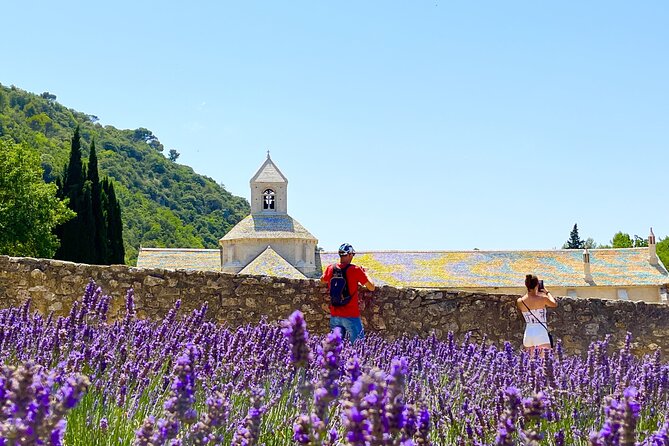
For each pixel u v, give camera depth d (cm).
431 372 707
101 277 1195
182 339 675
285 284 1238
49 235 4675
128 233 12006
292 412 507
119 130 17512
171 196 15200
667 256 9531
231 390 530
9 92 16000
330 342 295
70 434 434
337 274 1055
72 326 656
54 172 10850
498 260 6188
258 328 693
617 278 5988
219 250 6341
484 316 1259
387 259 6122
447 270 6019
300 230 5991
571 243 12606
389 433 262
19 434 254
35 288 1180
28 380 258
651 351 1293
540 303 1051
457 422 515
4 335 636
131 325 711
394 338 1239
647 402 577
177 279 1213
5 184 4544
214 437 348
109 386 526
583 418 571
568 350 1285
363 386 254
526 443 337
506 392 340
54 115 16200
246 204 16488
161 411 497
